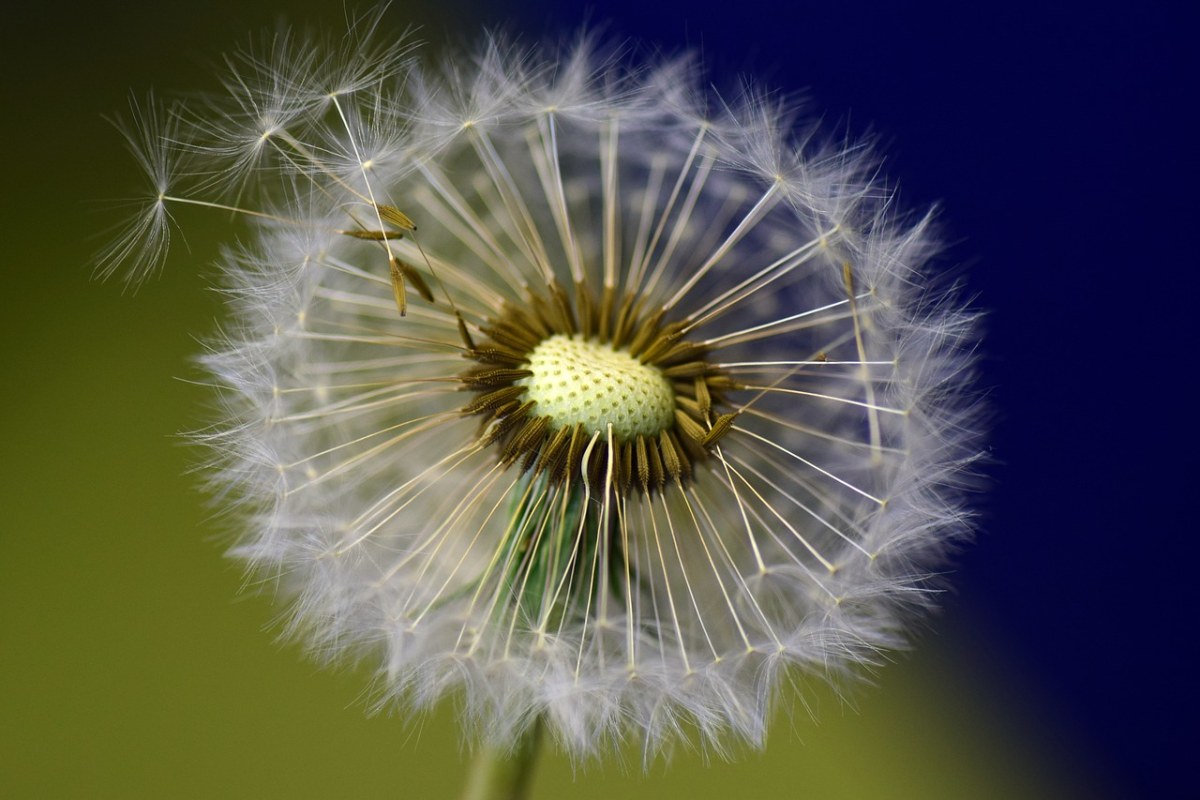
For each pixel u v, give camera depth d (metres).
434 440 0.22
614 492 0.22
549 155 0.23
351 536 0.22
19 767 0.26
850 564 0.22
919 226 0.22
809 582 0.22
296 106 0.22
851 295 0.22
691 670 0.22
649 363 0.22
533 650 0.22
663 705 0.22
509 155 0.23
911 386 0.22
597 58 0.23
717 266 0.23
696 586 0.22
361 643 0.22
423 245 0.22
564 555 0.22
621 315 0.22
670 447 0.22
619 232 0.23
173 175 0.22
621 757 0.22
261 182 0.22
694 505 0.22
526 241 0.22
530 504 0.22
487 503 0.22
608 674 0.22
